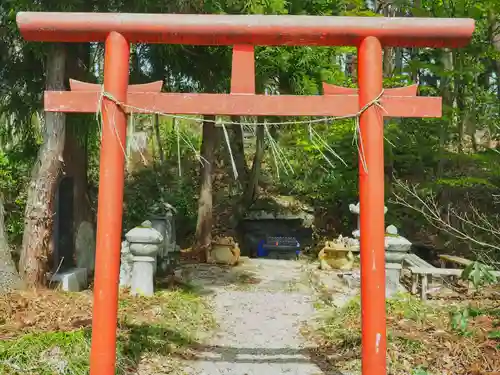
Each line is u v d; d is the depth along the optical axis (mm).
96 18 3656
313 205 15570
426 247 12094
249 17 3650
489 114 13672
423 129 13164
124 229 11523
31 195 6766
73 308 5762
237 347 5363
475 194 12695
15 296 6047
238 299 7500
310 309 7004
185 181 15211
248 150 18219
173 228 10539
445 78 12008
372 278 3576
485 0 10586
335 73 12156
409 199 13133
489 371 4270
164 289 7559
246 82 3721
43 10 6809
